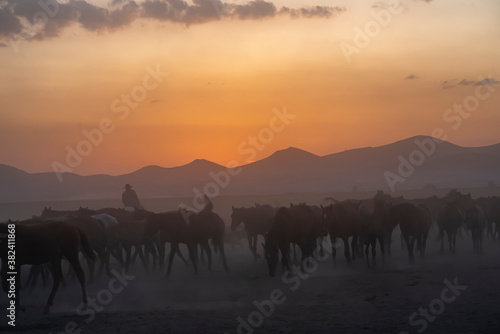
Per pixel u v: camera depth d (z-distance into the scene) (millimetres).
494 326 11016
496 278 16562
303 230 20938
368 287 16125
